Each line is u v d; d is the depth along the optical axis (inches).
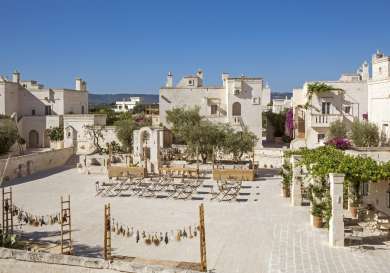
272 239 981.2
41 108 3120.1
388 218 1061.8
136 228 1095.0
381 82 1914.4
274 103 4714.6
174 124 2645.2
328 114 2325.3
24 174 2038.6
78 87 3462.1
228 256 871.7
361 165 952.9
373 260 825.5
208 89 2797.7
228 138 2070.6
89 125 2869.1
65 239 989.2
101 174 2054.6
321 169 974.4
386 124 1868.8
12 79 3348.9
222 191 1540.4
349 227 1028.5
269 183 1768.0
